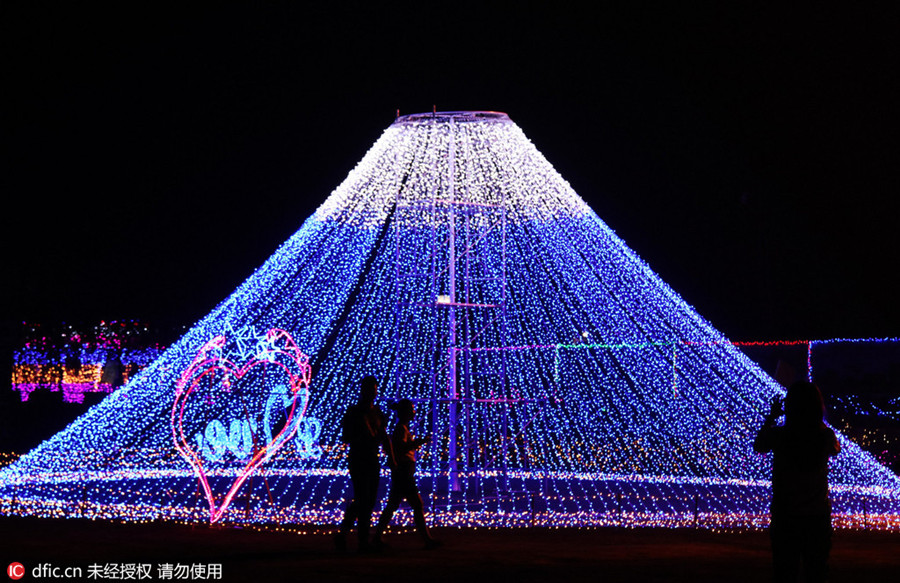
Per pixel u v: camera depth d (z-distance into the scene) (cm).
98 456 2089
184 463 2156
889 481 1916
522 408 1966
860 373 2198
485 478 1878
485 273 1545
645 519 1314
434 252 1500
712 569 851
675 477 2039
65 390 2817
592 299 1703
